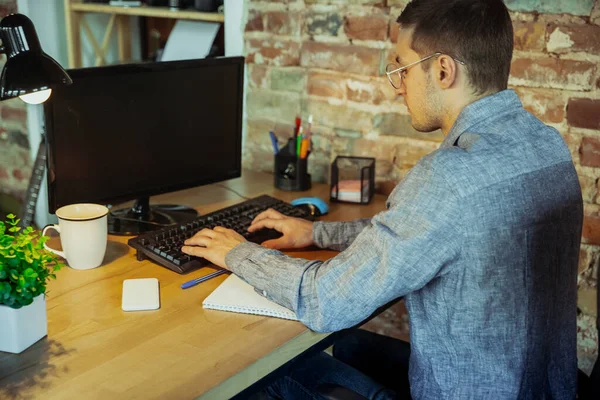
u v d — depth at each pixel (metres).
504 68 1.21
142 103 1.61
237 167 1.89
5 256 1.07
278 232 1.62
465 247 1.10
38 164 1.87
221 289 1.33
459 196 1.09
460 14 1.19
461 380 1.18
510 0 1.70
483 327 1.15
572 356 1.27
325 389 1.19
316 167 2.11
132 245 1.47
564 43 1.66
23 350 1.11
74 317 1.23
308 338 1.22
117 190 1.62
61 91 1.45
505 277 1.12
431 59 1.23
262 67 2.13
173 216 1.74
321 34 1.99
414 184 1.14
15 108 2.81
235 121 1.85
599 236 1.75
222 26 2.37
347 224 1.56
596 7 1.61
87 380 1.04
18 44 1.24
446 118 1.25
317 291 1.20
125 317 1.24
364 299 1.15
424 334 1.21
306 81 2.05
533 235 1.14
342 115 2.02
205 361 1.10
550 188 1.16
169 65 1.64
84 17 2.60
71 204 1.51
